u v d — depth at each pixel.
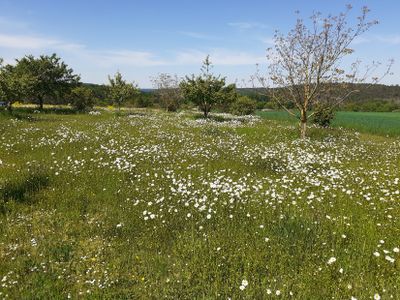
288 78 19.55
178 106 54.19
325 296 5.02
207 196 8.77
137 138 18.14
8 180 9.72
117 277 5.57
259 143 18.19
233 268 5.77
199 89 34.81
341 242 6.59
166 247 6.59
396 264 5.84
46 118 31.28
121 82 43.31
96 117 34.12
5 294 5.03
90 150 14.30
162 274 5.68
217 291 5.12
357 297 4.94
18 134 17.81
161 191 9.22
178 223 7.42
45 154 13.39
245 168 12.31
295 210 7.98
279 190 9.56
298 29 18.73
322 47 18.44
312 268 5.65
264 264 5.82
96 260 6.07
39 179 9.94
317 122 29.61
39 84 41.97
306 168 12.25
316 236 6.71
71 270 5.82
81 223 7.58
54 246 6.49
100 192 9.26
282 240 6.58
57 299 5.00
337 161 13.76
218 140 18.44
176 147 16.03
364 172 11.76
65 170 10.91
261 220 7.46
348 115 58.66
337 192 9.46
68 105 52.59
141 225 7.37
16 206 8.19
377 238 6.66
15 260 6.01
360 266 5.74
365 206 8.42
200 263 5.89
